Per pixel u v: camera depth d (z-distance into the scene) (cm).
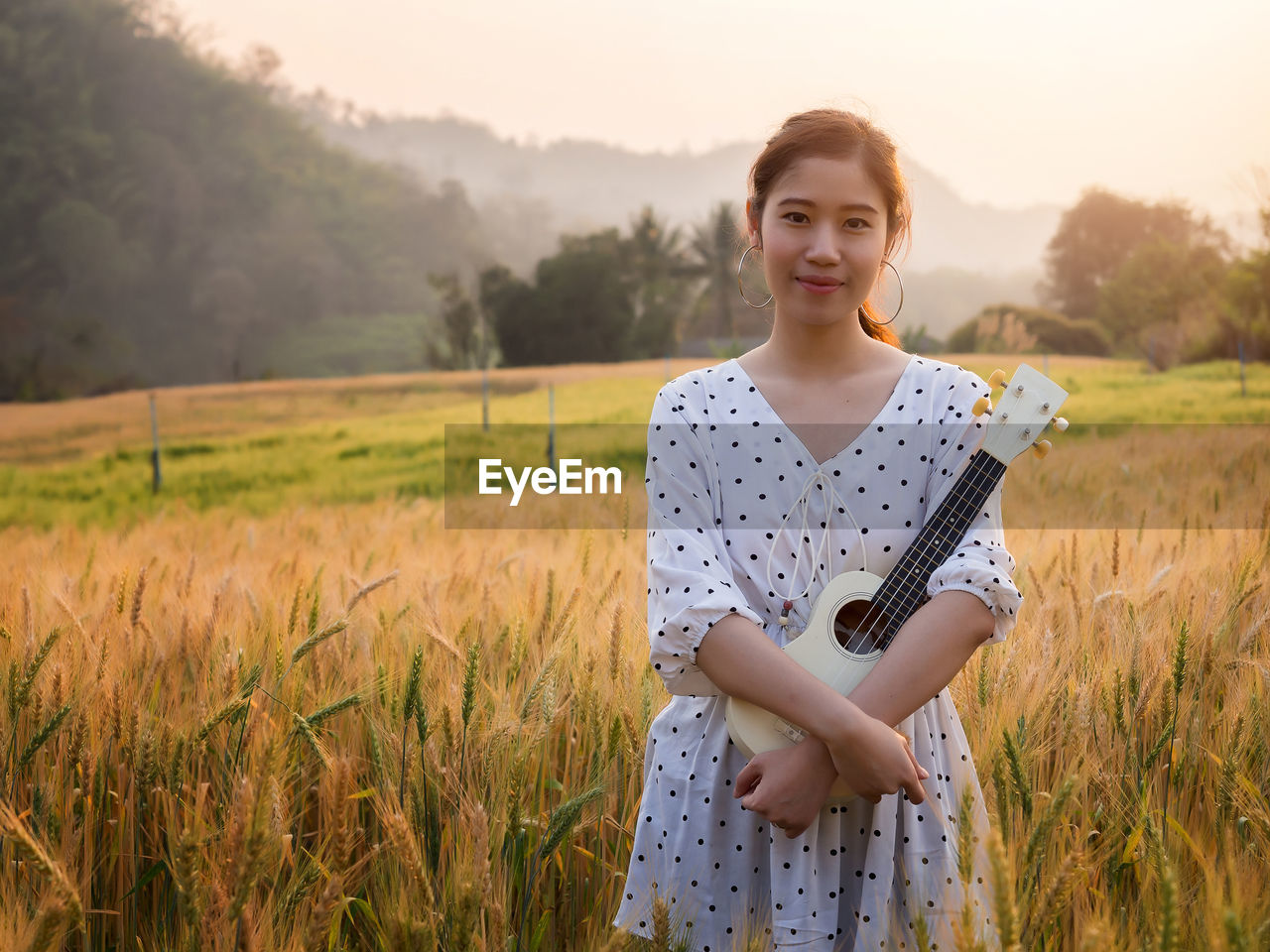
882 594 151
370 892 201
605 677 233
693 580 148
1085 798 204
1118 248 9388
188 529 771
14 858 184
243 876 137
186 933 151
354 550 512
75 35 12788
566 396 3064
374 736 208
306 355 11669
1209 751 208
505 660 275
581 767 239
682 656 146
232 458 2498
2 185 11312
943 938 145
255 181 13175
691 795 161
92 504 2081
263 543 627
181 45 14412
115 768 217
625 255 7331
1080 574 323
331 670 261
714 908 157
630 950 159
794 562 159
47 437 3266
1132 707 215
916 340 3641
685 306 7594
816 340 162
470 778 196
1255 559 270
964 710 217
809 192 151
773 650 141
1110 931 135
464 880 158
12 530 917
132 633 266
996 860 112
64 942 193
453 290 6556
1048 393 155
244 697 203
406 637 281
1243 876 161
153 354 11431
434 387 3772
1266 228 3234
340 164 14900
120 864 201
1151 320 4722
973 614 143
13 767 205
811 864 150
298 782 223
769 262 157
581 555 350
